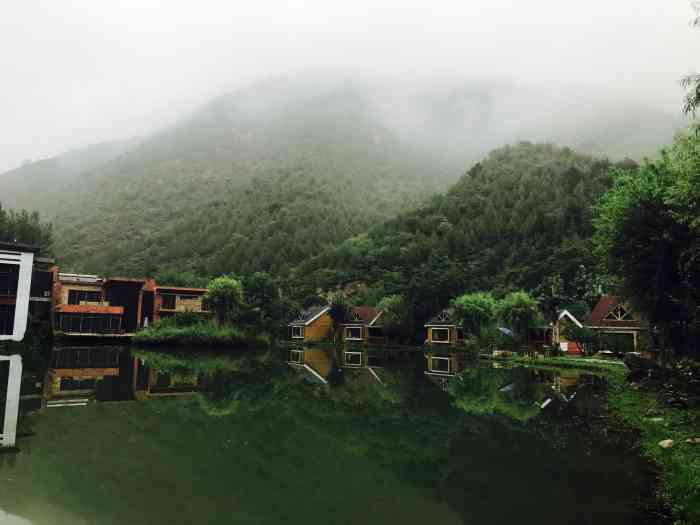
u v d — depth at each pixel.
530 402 15.46
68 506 6.01
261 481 7.28
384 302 62.59
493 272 77.25
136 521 5.62
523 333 43.97
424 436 10.55
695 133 13.01
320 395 16.25
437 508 6.42
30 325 38.31
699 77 11.55
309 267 99.25
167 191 179.38
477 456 9.02
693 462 8.27
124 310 50.38
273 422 11.46
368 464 8.41
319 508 6.29
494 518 6.10
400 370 27.81
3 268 35.72
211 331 41.28
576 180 98.12
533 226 84.19
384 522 5.88
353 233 130.38
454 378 23.33
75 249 121.12
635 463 8.62
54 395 14.67
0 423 10.44
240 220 132.50
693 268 18.50
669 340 21.23
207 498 6.48
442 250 84.88
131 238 130.62
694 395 14.55
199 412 12.39
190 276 80.00
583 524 5.93
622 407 14.40
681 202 15.16
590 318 45.91
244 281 70.94
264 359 32.56
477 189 113.56
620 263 21.62
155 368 23.75
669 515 6.29
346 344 63.41
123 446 8.84
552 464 8.55
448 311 58.34
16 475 7.05
